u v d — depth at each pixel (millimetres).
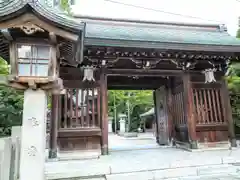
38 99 3299
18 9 2844
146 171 4426
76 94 6500
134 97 22188
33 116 3250
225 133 7234
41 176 3168
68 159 5879
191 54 6840
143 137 15883
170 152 6664
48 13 2990
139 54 6703
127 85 8812
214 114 7324
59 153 6070
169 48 6230
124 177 4168
